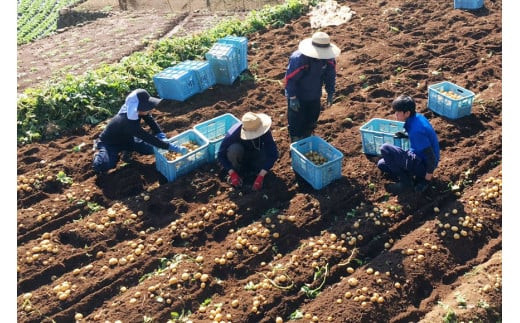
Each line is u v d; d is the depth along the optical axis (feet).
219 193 24.47
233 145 23.76
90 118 30.04
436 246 20.94
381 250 21.50
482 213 22.44
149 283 19.83
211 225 22.65
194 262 20.79
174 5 54.65
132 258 20.95
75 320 18.74
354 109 30.35
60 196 24.40
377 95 31.89
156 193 24.25
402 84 32.48
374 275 19.72
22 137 28.27
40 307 19.06
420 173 23.16
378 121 27.04
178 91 31.42
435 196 23.82
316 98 26.73
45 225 22.77
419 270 19.99
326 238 21.75
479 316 17.95
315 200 23.61
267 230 22.04
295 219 22.71
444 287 19.72
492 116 28.94
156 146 24.79
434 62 34.68
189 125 29.94
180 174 25.39
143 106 24.23
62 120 29.53
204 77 32.68
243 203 23.57
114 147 25.96
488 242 21.52
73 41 44.83
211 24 46.26
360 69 34.47
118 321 18.29
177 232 22.22
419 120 22.16
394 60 35.17
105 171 25.61
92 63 38.75
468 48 35.83
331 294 19.21
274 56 36.94
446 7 42.14
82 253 21.36
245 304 19.04
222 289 19.94
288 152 27.12
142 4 55.01
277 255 21.24
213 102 32.01
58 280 20.17
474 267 20.47
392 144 25.36
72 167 26.22
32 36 56.08
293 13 43.50
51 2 67.00
